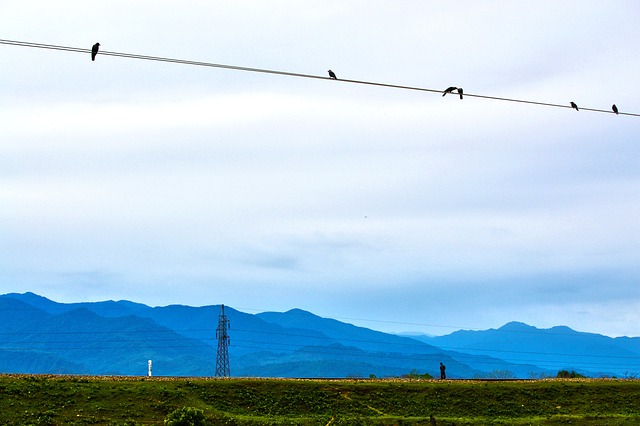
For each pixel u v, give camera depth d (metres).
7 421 95.25
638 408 117.50
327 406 111.00
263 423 100.75
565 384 126.06
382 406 112.81
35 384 109.12
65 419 97.94
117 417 100.50
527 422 106.44
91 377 119.94
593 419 108.56
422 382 124.38
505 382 127.00
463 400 116.62
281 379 122.44
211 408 106.50
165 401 106.94
